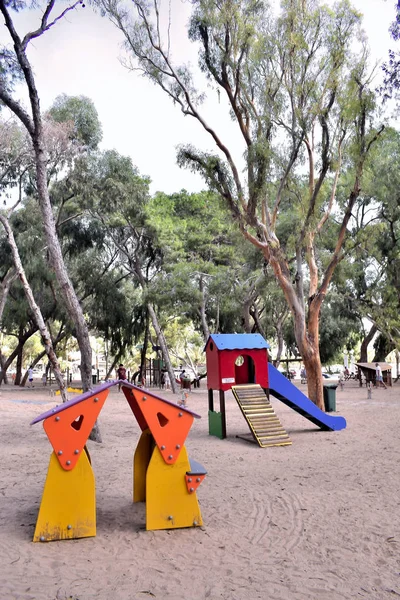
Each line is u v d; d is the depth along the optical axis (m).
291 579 4.69
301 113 16.56
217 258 31.67
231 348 14.35
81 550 5.42
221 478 9.07
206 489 8.23
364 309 34.28
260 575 4.79
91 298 38.16
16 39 12.15
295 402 14.88
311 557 5.25
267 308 39.47
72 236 32.41
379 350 42.88
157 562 5.11
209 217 33.78
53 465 5.82
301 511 6.92
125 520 6.48
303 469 9.77
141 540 5.74
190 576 4.77
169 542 5.69
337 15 16.27
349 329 45.34
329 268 18.19
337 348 45.94
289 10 16.38
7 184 22.27
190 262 30.16
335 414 18.89
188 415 6.38
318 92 16.95
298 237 20.00
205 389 34.75
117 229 32.97
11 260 28.73
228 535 5.94
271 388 14.77
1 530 6.04
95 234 33.00
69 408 5.89
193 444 13.22
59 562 5.07
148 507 6.12
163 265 30.91
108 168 28.48
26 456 10.84
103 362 75.50
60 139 19.95
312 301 18.67
